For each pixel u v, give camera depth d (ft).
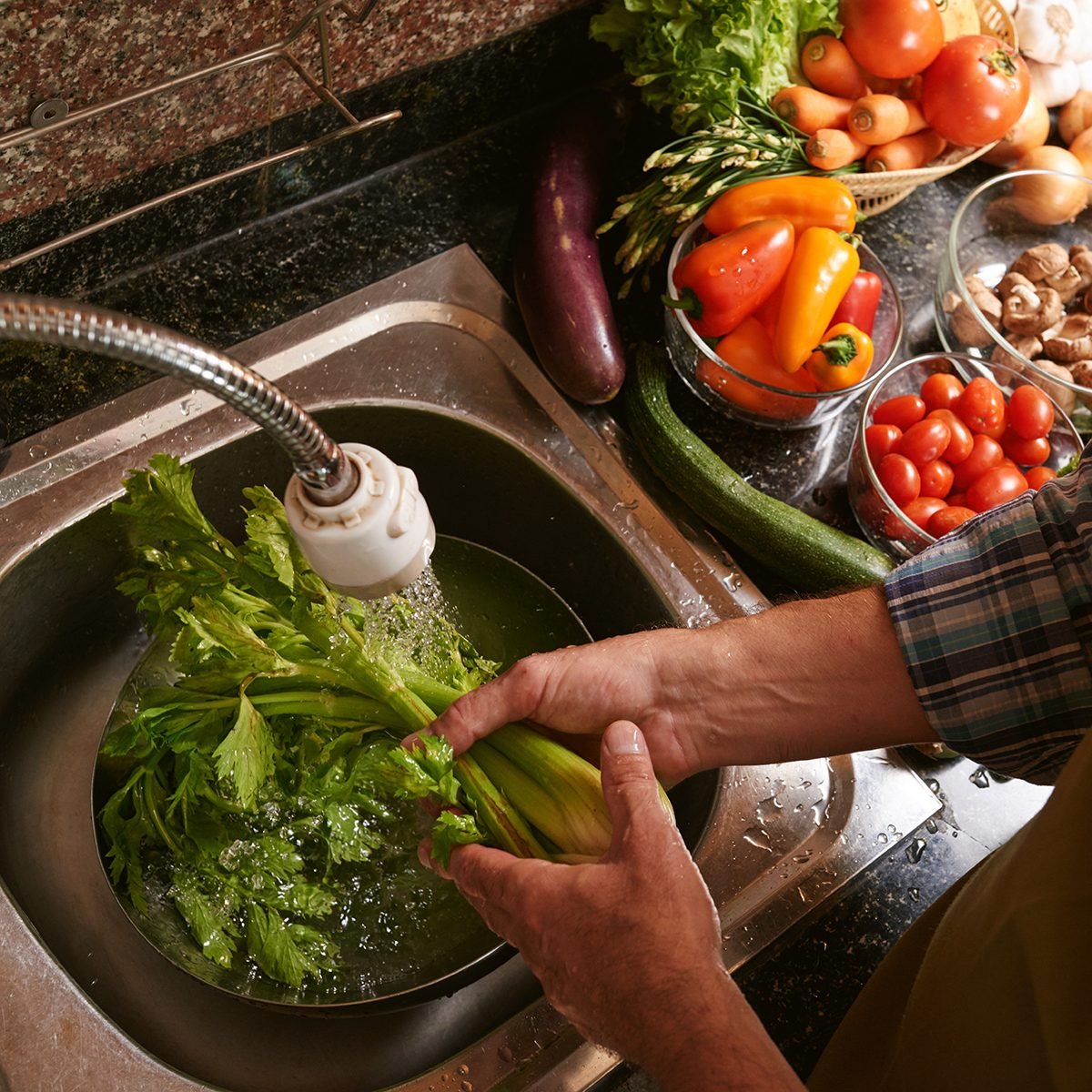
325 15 3.03
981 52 3.66
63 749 3.17
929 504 3.38
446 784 2.58
